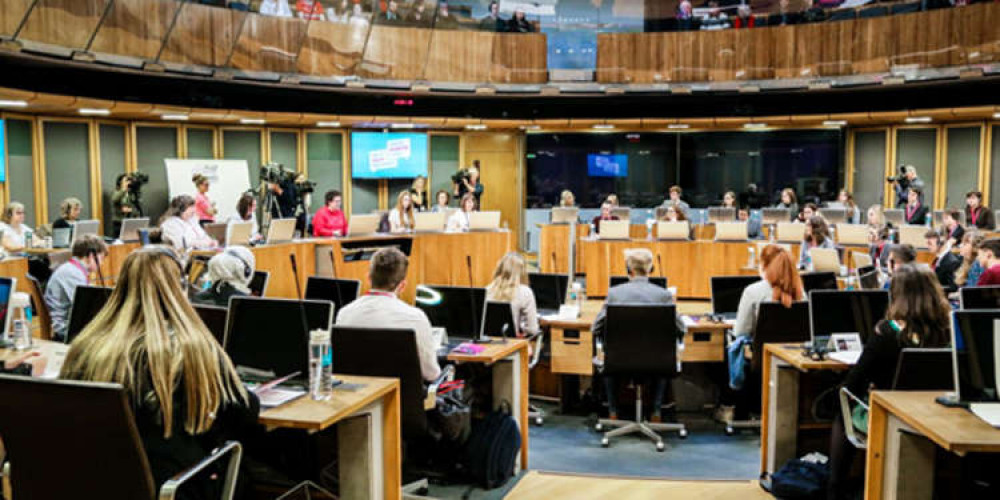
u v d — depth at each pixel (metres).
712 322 5.87
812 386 4.59
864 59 13.30
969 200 10.80
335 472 3.50
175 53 10.95
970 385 2.88
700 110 14.17
